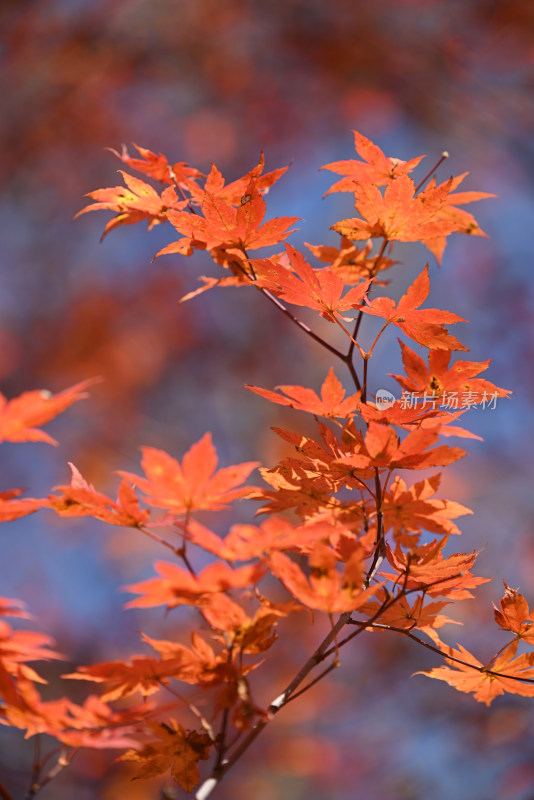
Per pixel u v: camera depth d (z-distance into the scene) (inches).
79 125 430.3
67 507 52.9
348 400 63.0
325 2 416.8
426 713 282.4
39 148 428.5
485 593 304.7
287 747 285.1
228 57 431.5
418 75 409.4
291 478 62.0
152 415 378.0
